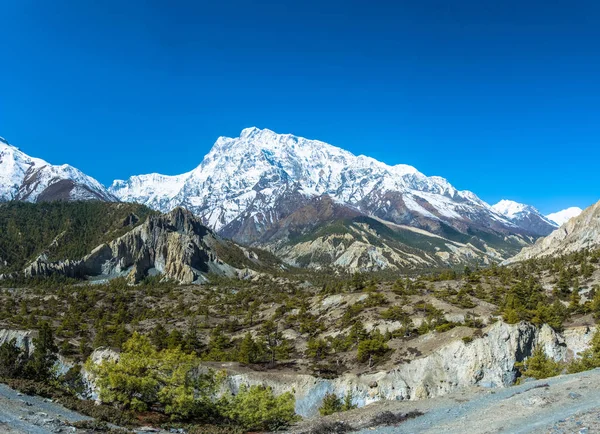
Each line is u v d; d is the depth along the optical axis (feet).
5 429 89.51
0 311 533.14
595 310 343.87
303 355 328.70
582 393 109.81
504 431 90.79
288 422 150.20
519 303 349.00
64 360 310.04
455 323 314.76
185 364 145.89
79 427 102.63
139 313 579.07
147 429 119.24
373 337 308.81
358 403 236.02
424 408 131.23
